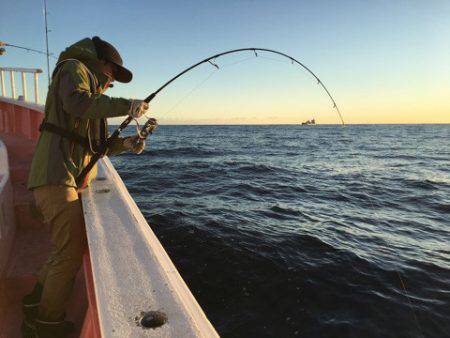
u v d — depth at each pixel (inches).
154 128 83.2
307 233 256.7
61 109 66.7
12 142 169.5
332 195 427.8
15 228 106.0
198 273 186.7
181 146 1251.2
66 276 68.8
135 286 43.8
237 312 154.3
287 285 176.4
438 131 3855.8
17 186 124.8
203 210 314.8
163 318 37.7
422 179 585.9
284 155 995.9
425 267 206.4
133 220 64.4
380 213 341.4
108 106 62.1
